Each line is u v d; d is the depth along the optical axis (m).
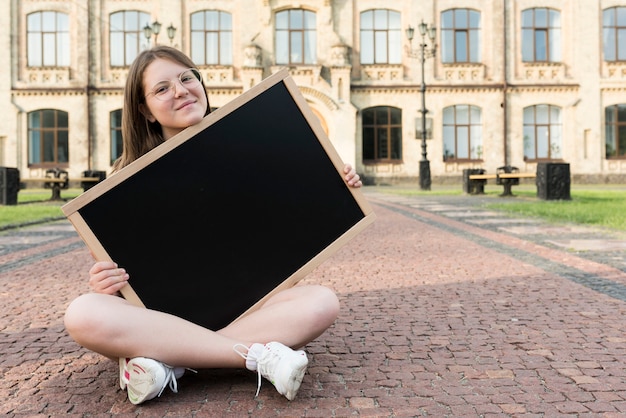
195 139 2.64
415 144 26.89
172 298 2.54
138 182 2.54
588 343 3.10
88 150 26.38
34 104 26.34
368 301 4.22
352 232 2.79
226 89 26.42
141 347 2.32
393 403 2.32
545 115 27.39
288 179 2.75
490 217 10.74
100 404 2.37
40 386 2.59
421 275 5.22
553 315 3.71
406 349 3.05
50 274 5.55
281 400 2.36
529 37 27.41
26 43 26.41
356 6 26.88
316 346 3.12
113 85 26.56
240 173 2.68
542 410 2.23
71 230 9.66
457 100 27.03
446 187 24.94
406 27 26.97
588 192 18.25
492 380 2.57
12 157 26.22
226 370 2.73
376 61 27.03
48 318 3.88
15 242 8.03
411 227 9.23
